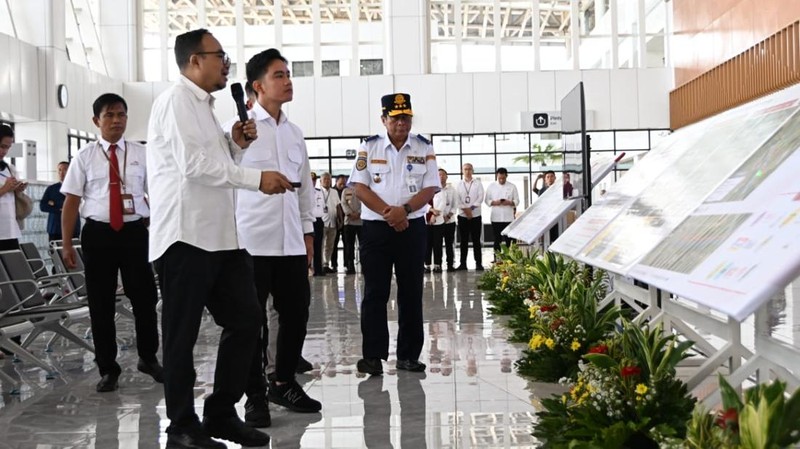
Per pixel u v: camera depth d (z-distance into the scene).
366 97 20.89
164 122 3.65
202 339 7.39
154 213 3.72
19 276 6.24
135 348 7.09
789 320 6.95
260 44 21.55
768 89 15.08
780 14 14.46
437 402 4.64
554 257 7.55
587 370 3.66
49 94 17.27
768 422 2.24
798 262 1.98
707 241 2.76
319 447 3.80
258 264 4.36
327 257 16.19
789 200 2.39
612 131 20.92
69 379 5.75
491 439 3.85
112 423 4.41
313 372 5.68
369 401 4.72
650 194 4.54
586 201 6.93
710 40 18.06
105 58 21.12
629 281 5.89
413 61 20.83
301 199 4.65
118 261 5.32
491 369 5.55
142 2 21.38
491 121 20.86
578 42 21.00
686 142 4.89
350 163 21.08
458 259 19.14
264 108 4.52
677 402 3.32
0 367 6.34
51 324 6.40
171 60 21.42
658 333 3.64
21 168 15.41
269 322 4.80
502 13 21.20
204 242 3.65
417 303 5.61
